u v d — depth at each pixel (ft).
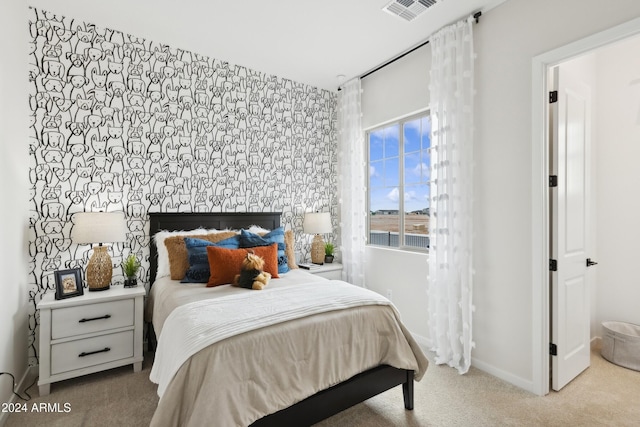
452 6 7.89
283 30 9.04
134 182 9.42
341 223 12.96
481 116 8.14
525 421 6.09
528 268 7.23
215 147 10.77
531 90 7.13
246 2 7.80
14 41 6.95
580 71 8.98
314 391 5.14
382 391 6.08
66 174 8.49
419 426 5.95
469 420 6.12
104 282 8.09
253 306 5.84
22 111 7.48
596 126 9.98
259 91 11.69
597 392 7.14
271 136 11.99
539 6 6.98
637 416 6.25
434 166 9.05
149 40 9.62
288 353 5.07
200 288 7.79
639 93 9.20
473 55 8.09
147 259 9.57
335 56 10.56
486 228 8.05
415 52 10.06
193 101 10.37
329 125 13.55
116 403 6.62
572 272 7.65
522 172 7.32
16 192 7.01
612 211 9.77
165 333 5.60
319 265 12.22
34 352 8.02
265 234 10.46
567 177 7.51
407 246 10.84
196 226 10.25
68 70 8.52
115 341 7.66
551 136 7.32
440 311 8.68
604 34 5.97
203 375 4.40
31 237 8.05
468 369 8.16
